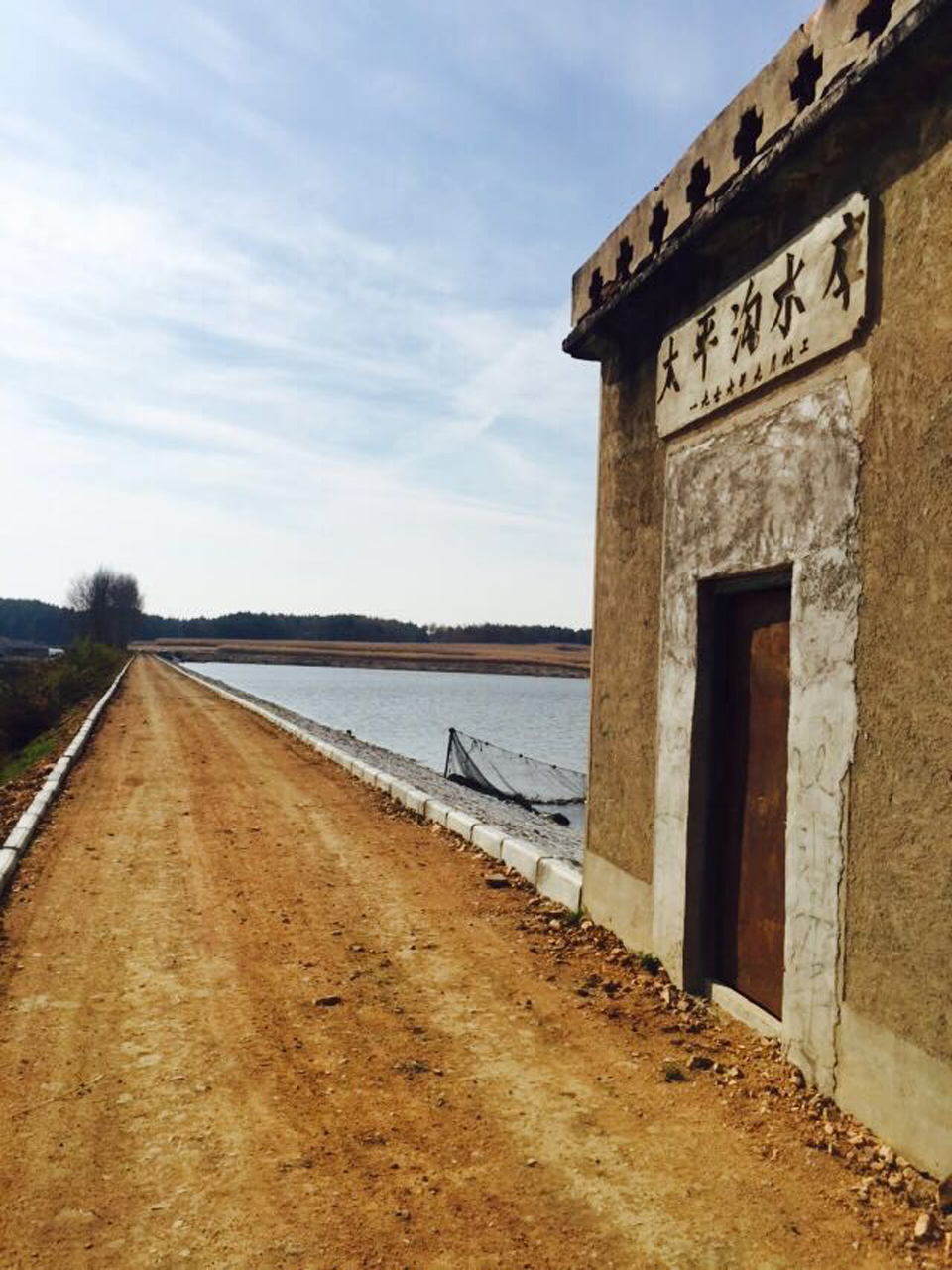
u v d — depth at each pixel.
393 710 53.59
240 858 9.34
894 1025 3.85
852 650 4.18
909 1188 3.57
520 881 8.48
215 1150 3.97
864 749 4.09
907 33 3.66
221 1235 3.38
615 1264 3.24
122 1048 4.96
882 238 4.10
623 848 6.61
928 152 3.84
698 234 5.36
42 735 25.23
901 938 3.83
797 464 4.65
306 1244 3.34
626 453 6.81
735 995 5.28
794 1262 3.24
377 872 8.88
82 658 47.66
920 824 3.75
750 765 5.33
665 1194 3.65
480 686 96.81
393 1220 3.49
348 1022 5.34
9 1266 3.19
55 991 5.72
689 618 5.70
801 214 4.72
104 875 8.48
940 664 3.67
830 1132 4.01
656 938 5.98
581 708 63.88
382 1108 4.34
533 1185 3.73
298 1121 4.22
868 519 4.12
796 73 4.64
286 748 19.98
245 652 146.88
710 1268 3.22
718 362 5.45
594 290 7.11
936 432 3.73
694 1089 4.51
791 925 4.55
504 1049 4.99
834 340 4.34
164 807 12.06
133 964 6.22
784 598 5.04
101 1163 3.86
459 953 6.52
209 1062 4.81
